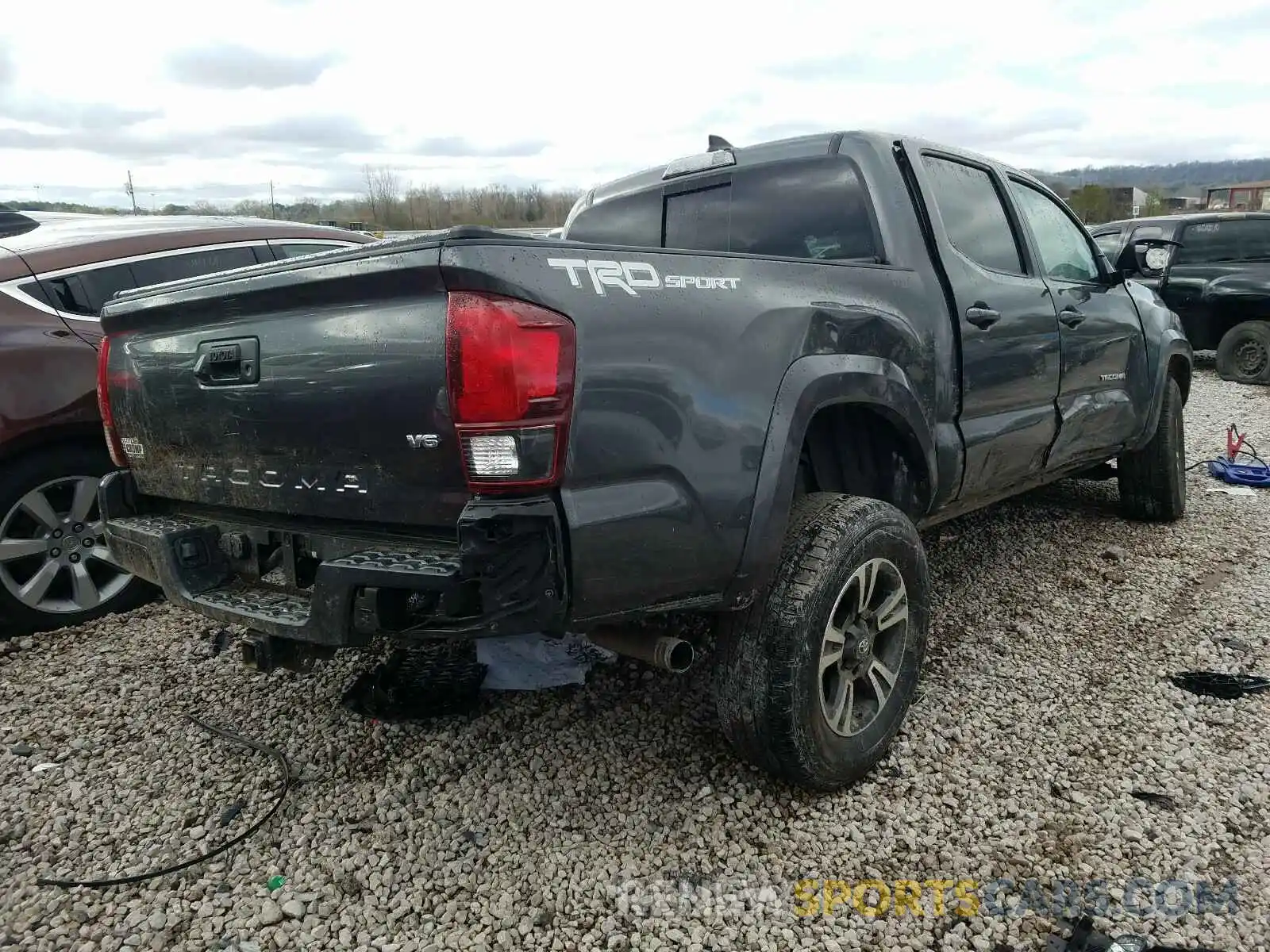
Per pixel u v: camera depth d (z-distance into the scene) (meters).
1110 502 5.62
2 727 3.06
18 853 2.40
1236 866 2.27
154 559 2.47
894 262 2.98
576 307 1.94
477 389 1.84
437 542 2.06
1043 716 3.01
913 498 3.01
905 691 2.79
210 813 2.57
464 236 1.86
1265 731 2.90
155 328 2.58
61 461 3.82
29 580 3.80
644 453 2.04
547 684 3.18
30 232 4.19
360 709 3.06
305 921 2.13
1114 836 2.39
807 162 3.21
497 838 2.42
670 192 3.70
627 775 2.69
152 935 2.09
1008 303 3.40
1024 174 4.05
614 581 2.02
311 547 2.29
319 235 5.02
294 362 2.17
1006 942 2.04
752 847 2.37
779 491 2.29
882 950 2.03
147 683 3.38
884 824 2.46
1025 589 4.17
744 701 2.36
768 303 2.38
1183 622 3.76
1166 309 5.11
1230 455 6.40
